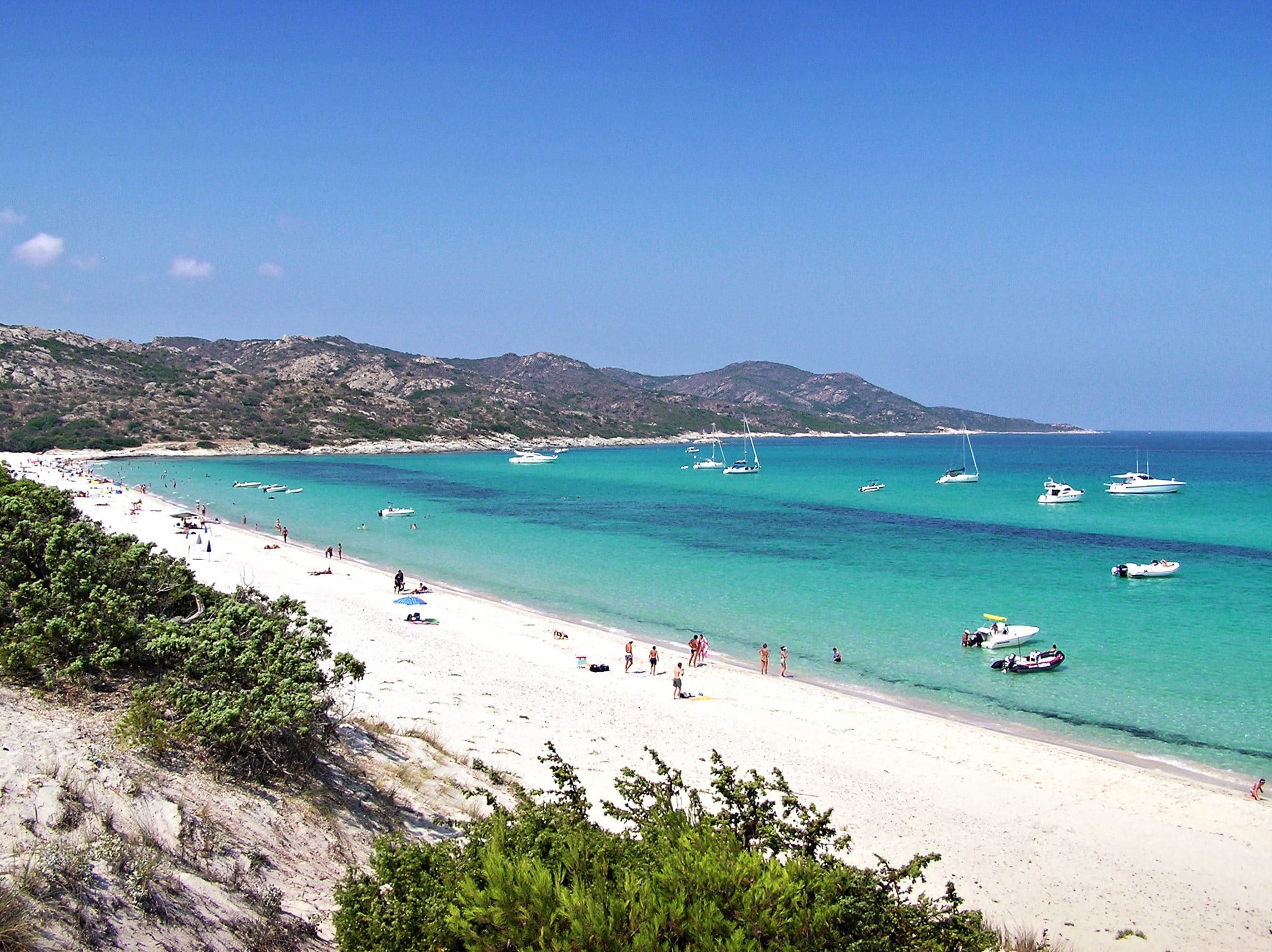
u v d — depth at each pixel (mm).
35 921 7203
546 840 9211
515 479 139625
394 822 13523
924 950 8242
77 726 12180
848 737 24172
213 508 91000
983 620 40188
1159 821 19062
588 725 23734
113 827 9336
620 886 8086
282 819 11867
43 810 9070
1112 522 81188
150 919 8109
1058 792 20578
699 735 23672
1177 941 13961
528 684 27906
